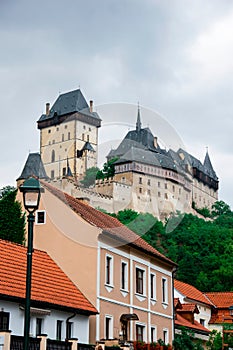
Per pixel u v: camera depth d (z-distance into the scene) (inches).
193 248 3464.6
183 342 1435.8
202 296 2065.7
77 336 1061.1
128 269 1268.5
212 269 3393.2
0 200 1268.5
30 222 529.3
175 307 1675.7
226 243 3506.4
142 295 1314.0
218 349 1657.2
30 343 830.5
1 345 773.9
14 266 1037.8
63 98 5452.8
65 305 1024.2
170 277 1491.1
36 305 962.1
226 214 5787.4
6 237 1234.6
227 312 2033.7
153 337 1347.2
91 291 1131.3
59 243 1175.6
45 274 1096.8
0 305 905.5
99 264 1145.4
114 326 1184.2
